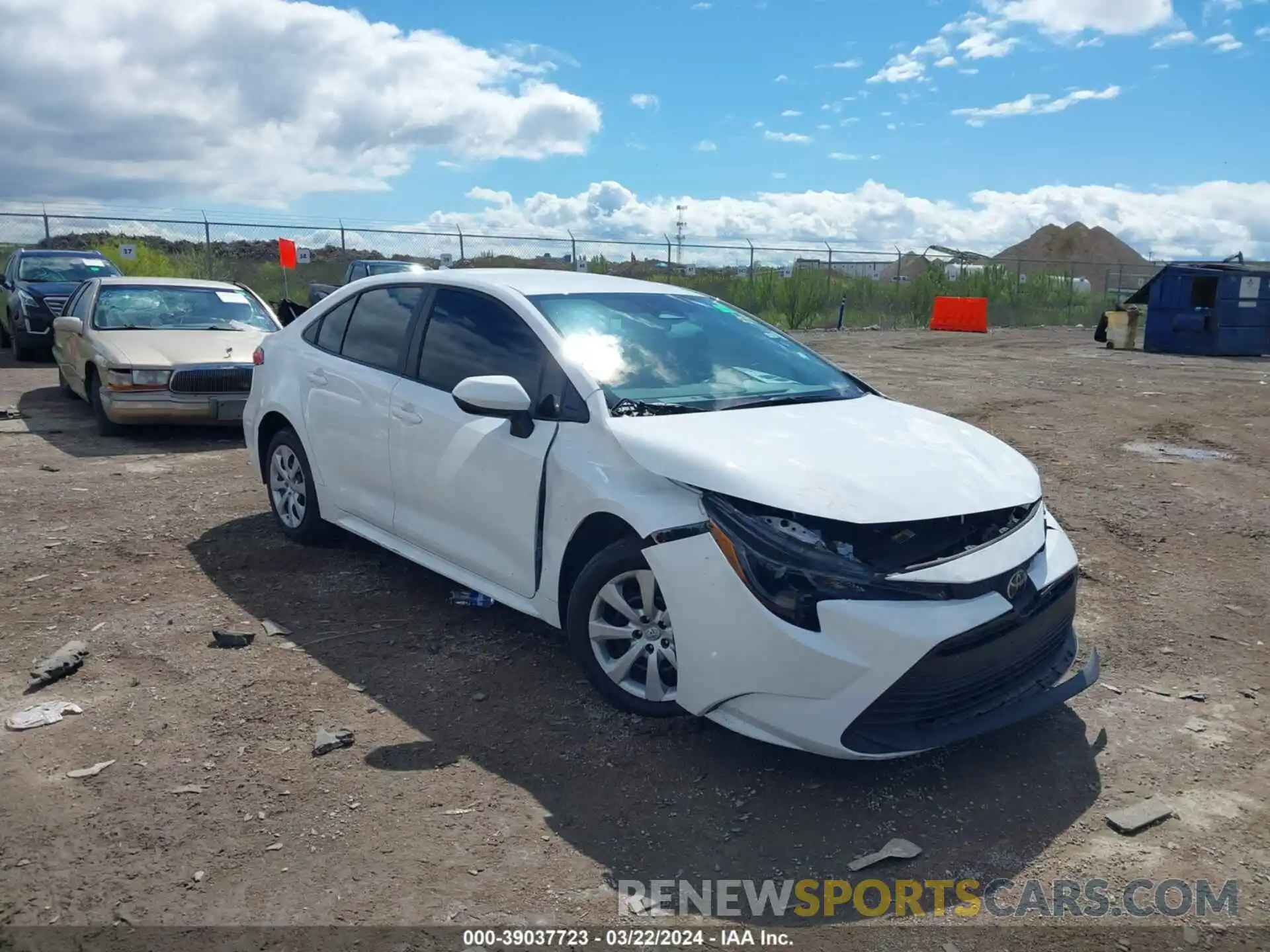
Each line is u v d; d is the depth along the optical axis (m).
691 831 3.18
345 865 2.97
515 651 4.50
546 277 4.98
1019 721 3.42
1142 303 21.78
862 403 4.45
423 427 4.66
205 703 3.97
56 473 7.70
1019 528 3.55
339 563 5.64
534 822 3.21
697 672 3.44
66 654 4.25
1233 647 4.69
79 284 15.42
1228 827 3.23
